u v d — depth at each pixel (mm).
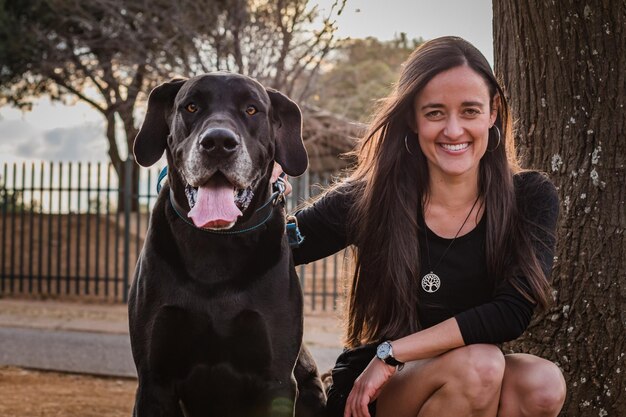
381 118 3361
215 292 3094
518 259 3184
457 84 3154
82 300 11820
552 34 3805
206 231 3080
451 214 3320
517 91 3994
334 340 8211
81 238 15555
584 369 3791
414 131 3330
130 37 13156
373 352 3428
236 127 3055
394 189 3350
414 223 3312
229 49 12078
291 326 3213
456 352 3119
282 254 3223
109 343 7934
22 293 12242
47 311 10305
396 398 3283
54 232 15797
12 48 16109
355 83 14953
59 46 16266
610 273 3746
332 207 3559
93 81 16203
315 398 3580
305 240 3582
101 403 5648
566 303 3812
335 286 10977
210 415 3273
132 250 14961
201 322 3090
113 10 13297
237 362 3166
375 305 3402
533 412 3117
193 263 3104
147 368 3180
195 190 3051
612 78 3736
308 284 12969
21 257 12188
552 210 3279
